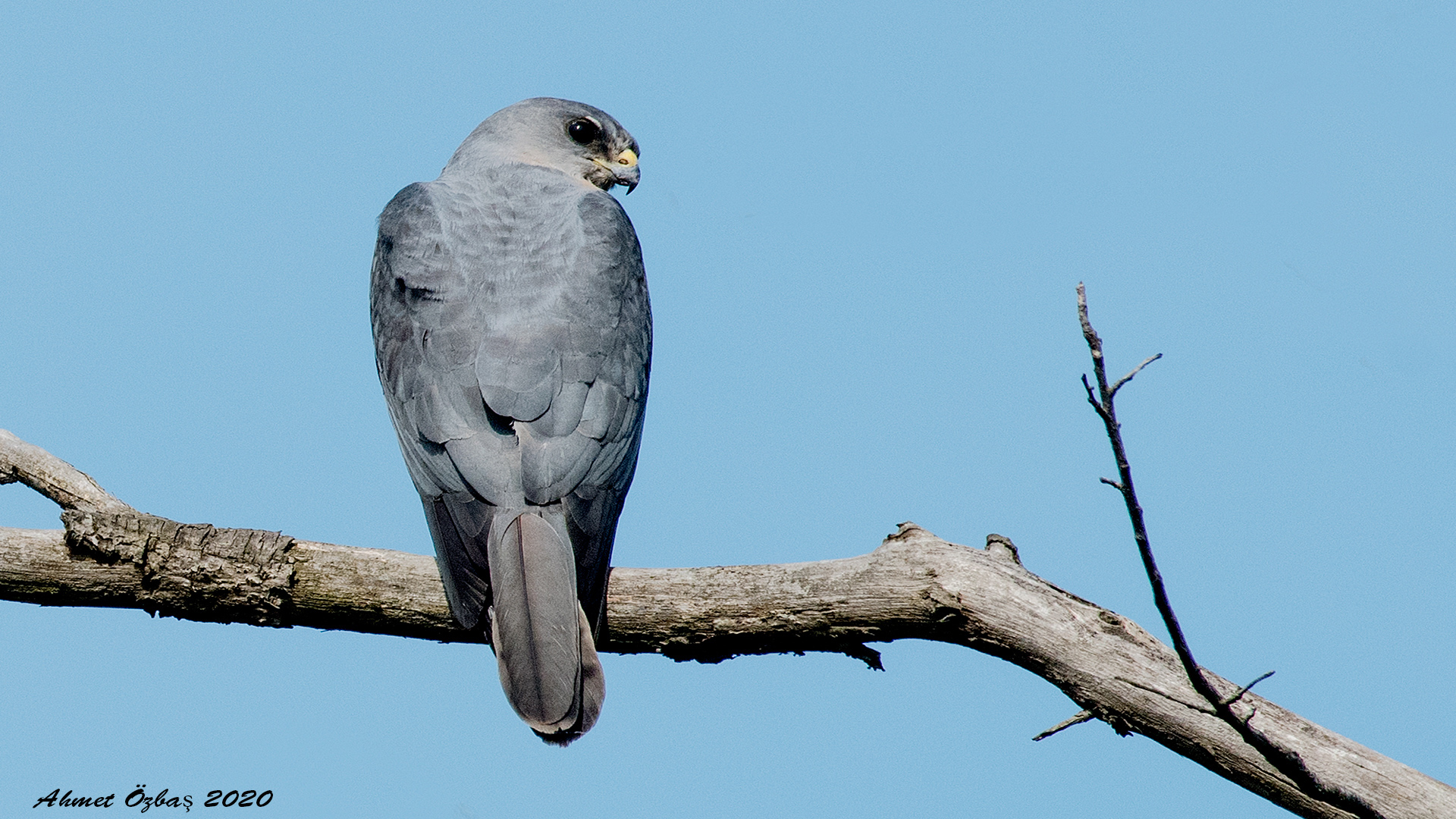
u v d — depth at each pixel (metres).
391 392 9.47
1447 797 6.79
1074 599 7.68
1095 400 6.11
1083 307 6.02
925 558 7.90
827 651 8.19
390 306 9.88
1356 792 6.89
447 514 8.52
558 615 7.90
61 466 9.06
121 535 8.25
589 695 7.73
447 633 8.41
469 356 9.19
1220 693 7.19
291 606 8.34
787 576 8.12
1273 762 6.36
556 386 9.03
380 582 8.32
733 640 8.20
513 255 9.92
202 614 8.41
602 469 8.87
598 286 9.78
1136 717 7.38
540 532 8.28
